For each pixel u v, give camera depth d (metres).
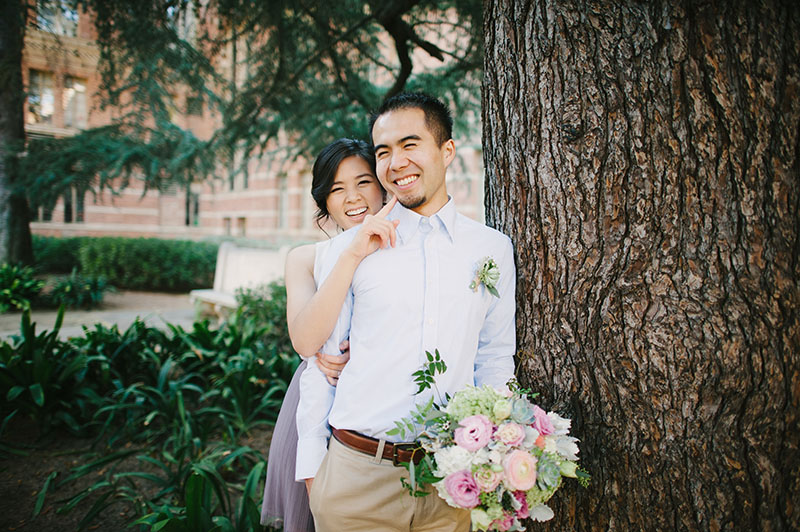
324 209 1.95
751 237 1.27
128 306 9.76
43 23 3.97
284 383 3.84
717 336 1.28
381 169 1.41
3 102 6.28
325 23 4.11
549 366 1.52
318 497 1.39
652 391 1.35
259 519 2.06
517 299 1.59
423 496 1.22
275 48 4.36
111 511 2.64
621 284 1.38
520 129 1.56
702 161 1.29
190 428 3.17
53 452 3.20
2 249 9.21
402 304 1.35
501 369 1.48
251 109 4.98
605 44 1.38
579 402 1.47
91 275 11.27
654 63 1.33
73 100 9.61
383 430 1.33
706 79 1.28
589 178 1.41
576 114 1.42
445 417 1.21
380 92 5.71
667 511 1.36
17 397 3.29
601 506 1.44
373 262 1.39
